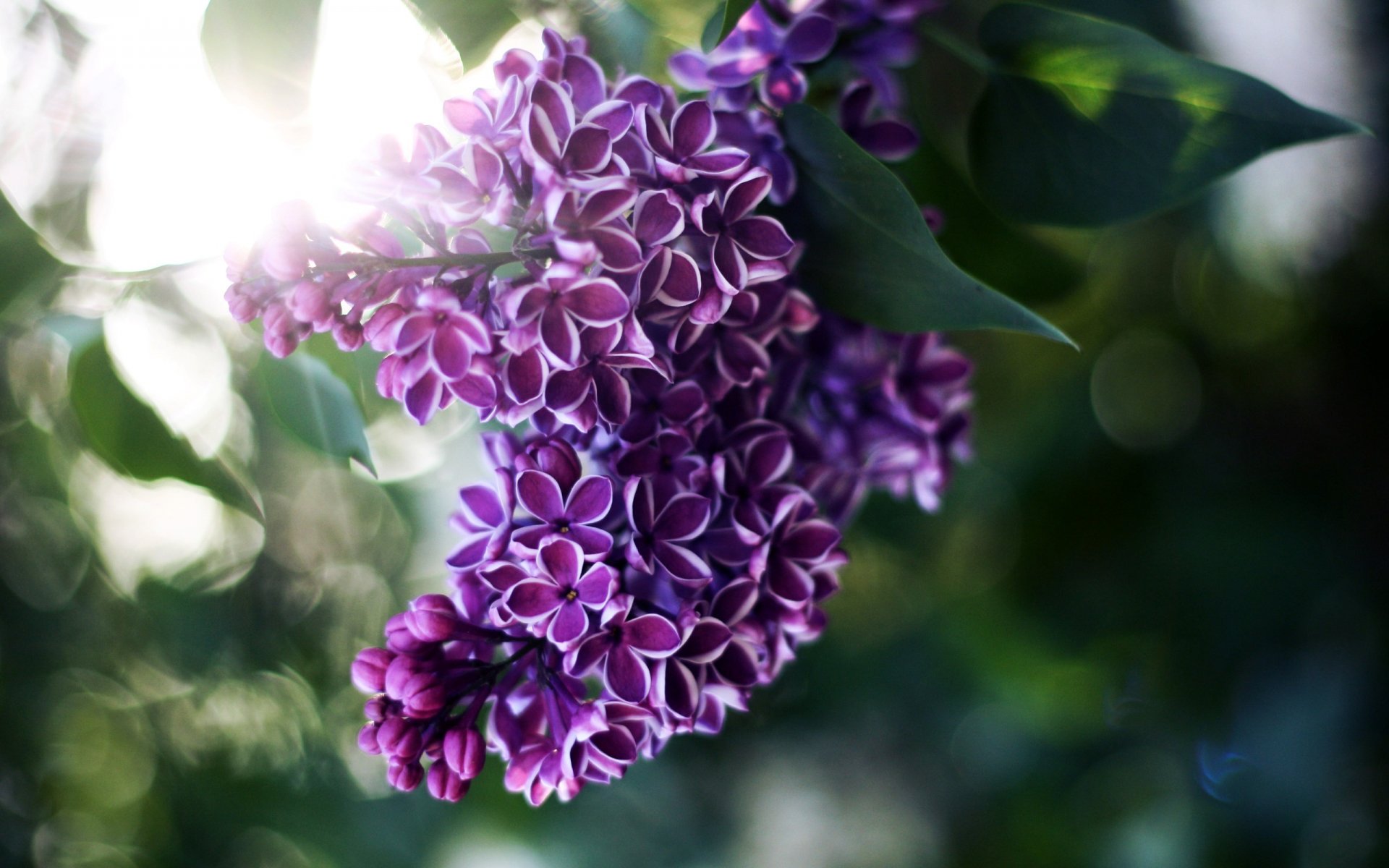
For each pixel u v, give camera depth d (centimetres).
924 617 118
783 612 53
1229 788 102
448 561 52
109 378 60
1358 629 98
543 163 49
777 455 53
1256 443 103
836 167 53
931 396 57
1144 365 108
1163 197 58
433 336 49
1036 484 107
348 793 117
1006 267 64
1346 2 75
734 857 118
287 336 49
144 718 114
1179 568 103
